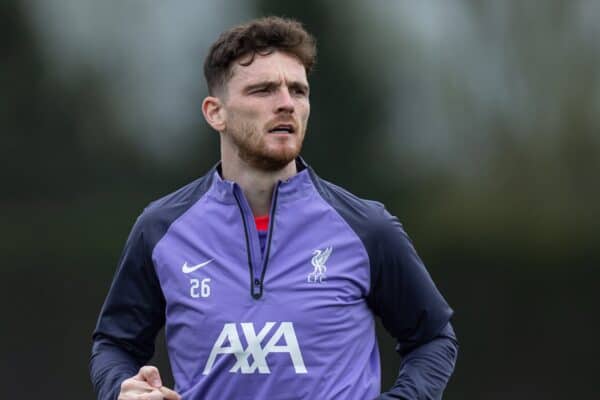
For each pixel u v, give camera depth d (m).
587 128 88.38
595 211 87.56
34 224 97.00
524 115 90.88
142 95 105.81
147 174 105.06
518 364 54.00
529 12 89.56
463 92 94.19
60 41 106.50
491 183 92.50
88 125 106.38
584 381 50.47
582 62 87.69
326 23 97.56
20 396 45.59
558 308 68.50
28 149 105.56
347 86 97.81
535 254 86.88
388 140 98.19
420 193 96.75
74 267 80.62
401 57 96.88
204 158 104.44
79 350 54.19
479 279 80.81
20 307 66.31
